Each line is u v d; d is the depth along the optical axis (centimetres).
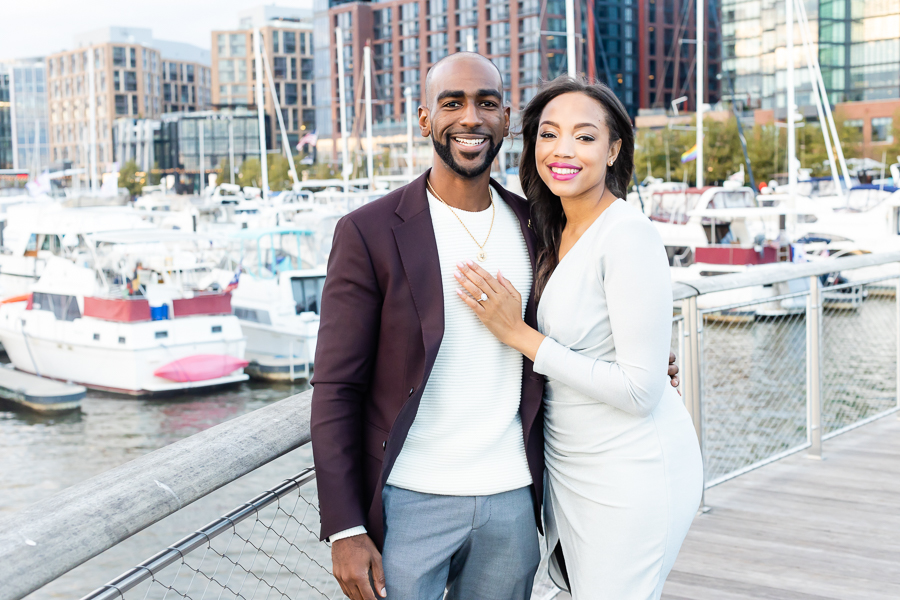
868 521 293
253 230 1525
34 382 1316
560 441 158
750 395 515
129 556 633
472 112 139
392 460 138
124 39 11938
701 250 1530
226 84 11488
